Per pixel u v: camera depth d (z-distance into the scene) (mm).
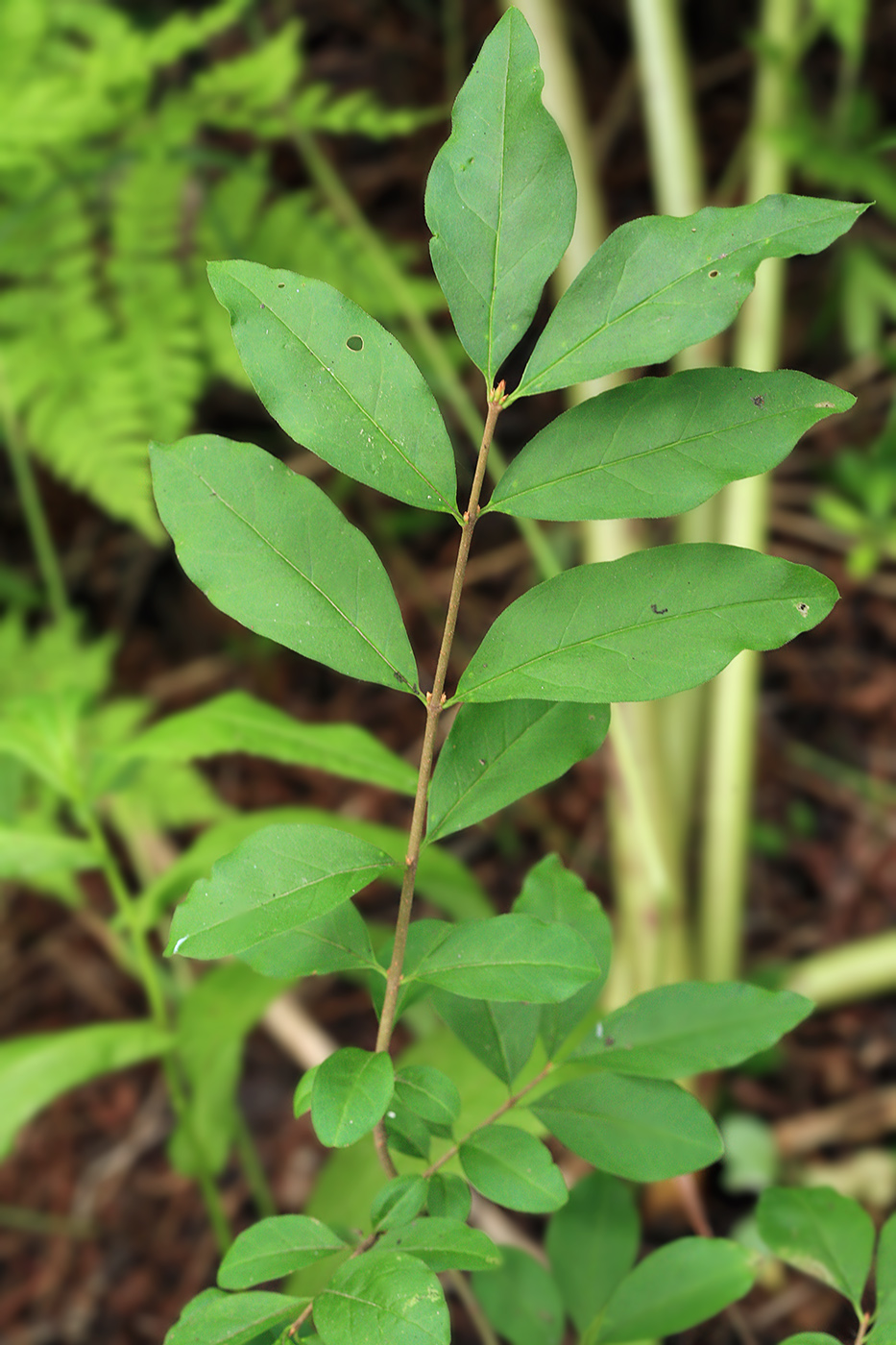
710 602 417
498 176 414
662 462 415
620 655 417
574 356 412
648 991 451
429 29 1346
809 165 947
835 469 1225
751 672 915
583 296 413
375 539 1267
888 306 1247
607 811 1145
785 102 1014
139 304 975
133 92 960
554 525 1234
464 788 436
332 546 426
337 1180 554
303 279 421
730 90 1354
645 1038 447
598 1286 484
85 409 947
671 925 908
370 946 438
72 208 991
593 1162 440
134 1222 1009
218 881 419
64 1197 1030
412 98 1330
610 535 899
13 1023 1134
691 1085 905
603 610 420
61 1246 1011
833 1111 959
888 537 1158
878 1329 446
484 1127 438
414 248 1133
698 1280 472
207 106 955
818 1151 946
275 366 420
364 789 1193
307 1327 437
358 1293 406
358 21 1346
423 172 1306
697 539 952
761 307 937
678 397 416
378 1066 420
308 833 424
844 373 1267
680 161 934
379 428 420
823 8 984
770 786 1160
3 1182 1049
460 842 1154
